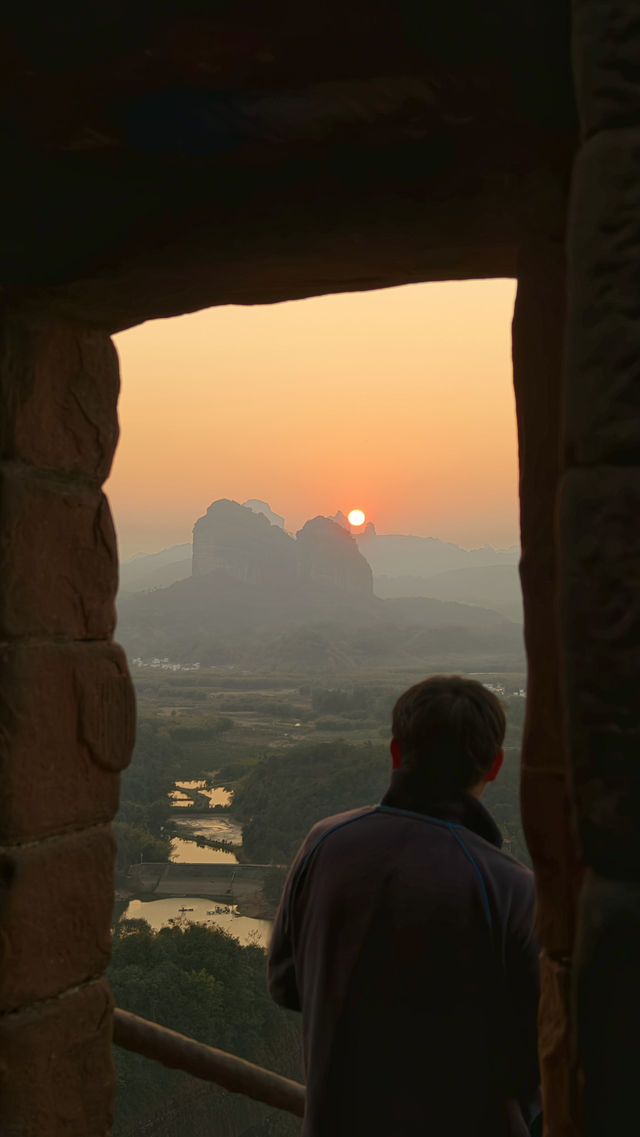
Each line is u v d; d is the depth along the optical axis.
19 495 1.59
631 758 0.80
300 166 1.25
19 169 1.33
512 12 1.06
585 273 0.82
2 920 1.53
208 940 41.03
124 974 37.56
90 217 1.38
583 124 0.85
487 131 1.15
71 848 1.66
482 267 1.46
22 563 1.59
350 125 1.19
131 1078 33.41
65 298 1.57
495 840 1.37
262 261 1.43
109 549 1.79
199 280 1.50
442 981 1.23
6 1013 1.55
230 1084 1.87
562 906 1.08
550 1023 1.09
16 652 1.56
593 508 0.81
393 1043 1.23
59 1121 1.63
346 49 1.13
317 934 1.33
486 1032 1.21
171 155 1.26
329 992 1.29
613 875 0.82
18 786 1.55
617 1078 0.81
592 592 0.81
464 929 1.23
